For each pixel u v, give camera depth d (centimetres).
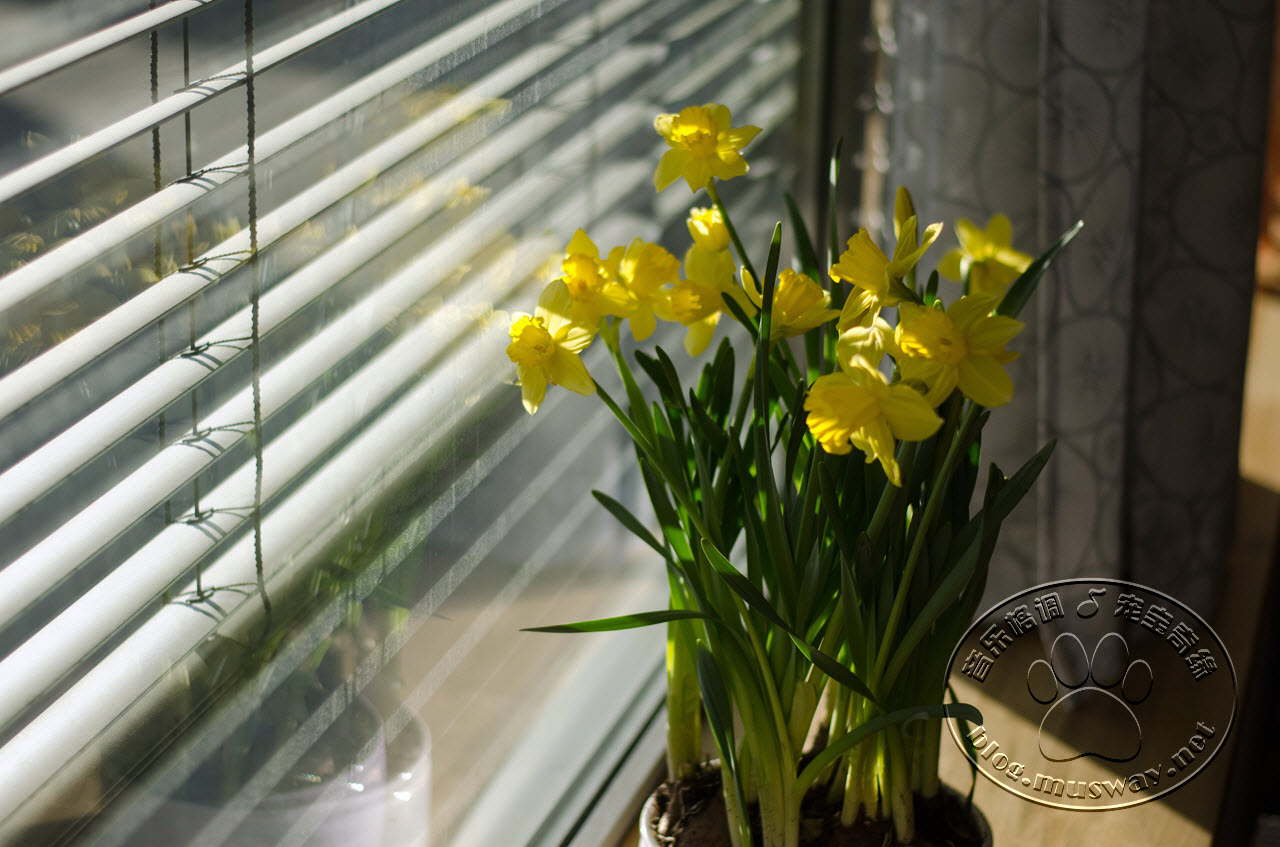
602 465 161
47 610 120
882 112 191
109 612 120
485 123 140
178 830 126
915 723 132
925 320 121
